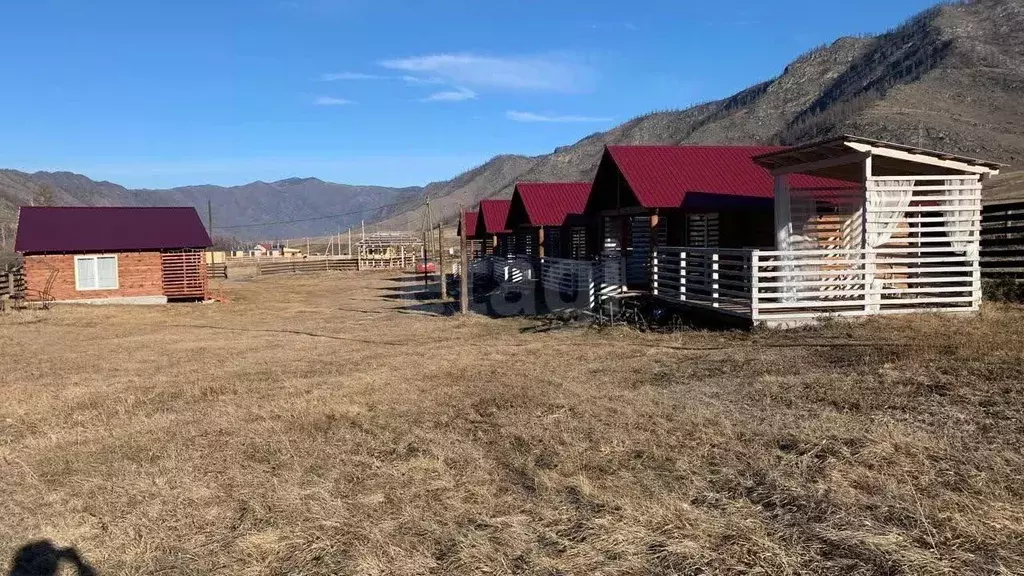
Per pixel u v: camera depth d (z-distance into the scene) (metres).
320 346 15.58
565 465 5.98
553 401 8.39
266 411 8.73
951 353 9.04
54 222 31.28
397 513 5.25
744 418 7.02
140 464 6.81
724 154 19.31
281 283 44.00
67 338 18.83
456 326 18.06
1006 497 4.72
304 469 6.34
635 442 6.50
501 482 5.78
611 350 12.16
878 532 4.38
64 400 10.21
